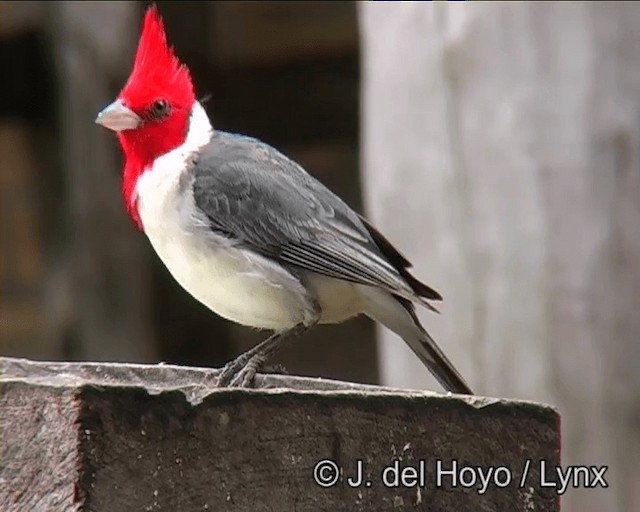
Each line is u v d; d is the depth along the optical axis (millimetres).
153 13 7742
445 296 8938
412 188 9141
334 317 7891
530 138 8672
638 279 8531
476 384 8812
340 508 5426
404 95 9188
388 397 5566
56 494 4902
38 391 4996
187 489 5066
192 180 7555
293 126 17500
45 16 15758
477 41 8844
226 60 17000
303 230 7602
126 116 7609
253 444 5234
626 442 8523
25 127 16438
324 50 17219
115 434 4918
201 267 7543
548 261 8625
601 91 8594
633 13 8578
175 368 6961
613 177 8562
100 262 15273
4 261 16531
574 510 8594
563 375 8594
